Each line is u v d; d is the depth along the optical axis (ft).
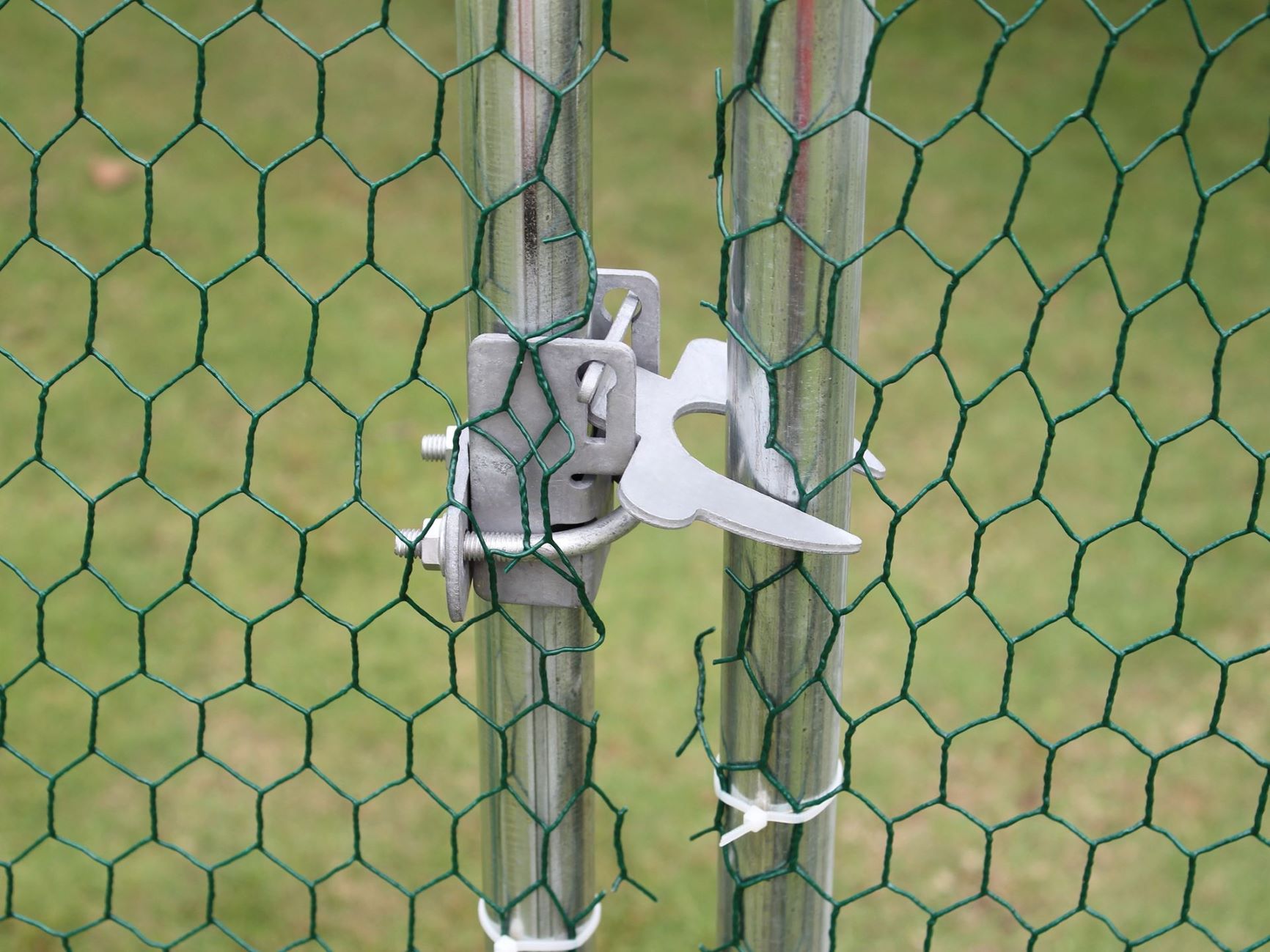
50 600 12.75
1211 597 13.10
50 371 16.20
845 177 3.93
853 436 4.34
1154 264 19.22
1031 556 13.62
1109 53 3.78
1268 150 3.99
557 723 4.82
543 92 3.98
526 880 5.14
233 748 11.35
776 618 4.52
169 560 13.33
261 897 10.15
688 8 26.22
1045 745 4.91
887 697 11.93
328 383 16.08
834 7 3.72
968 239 19.83
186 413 15.49
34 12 25.64
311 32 25.57
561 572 4.29
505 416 4.20
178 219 19.77
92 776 11.05
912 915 10.05
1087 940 9.85
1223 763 11.34
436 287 18.24
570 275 4.24
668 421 4.34
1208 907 10.13
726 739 4.83
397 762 11.28
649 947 9.70
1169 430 15.61
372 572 13.23
